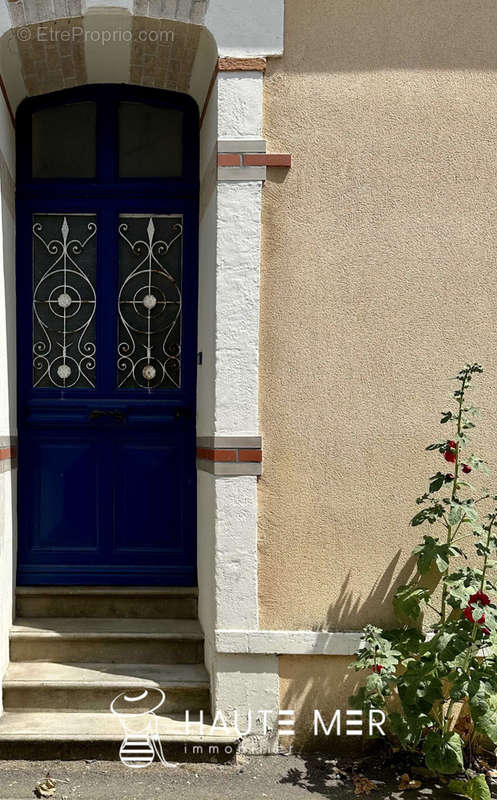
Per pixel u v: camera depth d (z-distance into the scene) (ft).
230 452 12.70
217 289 12.75
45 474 14.84
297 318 12.87
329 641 12.62
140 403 14.92
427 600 12.27
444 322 12.98
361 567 12.86
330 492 12.86
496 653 11.52
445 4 12.97
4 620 13.14
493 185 13.01
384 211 12.94
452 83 12.98
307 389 12.87
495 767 12.28
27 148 14.83
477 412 12.22
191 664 13.71
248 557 12.67
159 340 14.97
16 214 14.76
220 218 12.75
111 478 14.92
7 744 11.90
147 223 14.94
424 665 11.76
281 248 12.86
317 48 12.91
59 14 12.59
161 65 13.98
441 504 12.71
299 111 12.88
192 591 14.57
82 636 13.57
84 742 11.98
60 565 14.78
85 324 14.92
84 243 14.93
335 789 11.48
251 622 12.66
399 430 12.94
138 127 15.17
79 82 14.71
